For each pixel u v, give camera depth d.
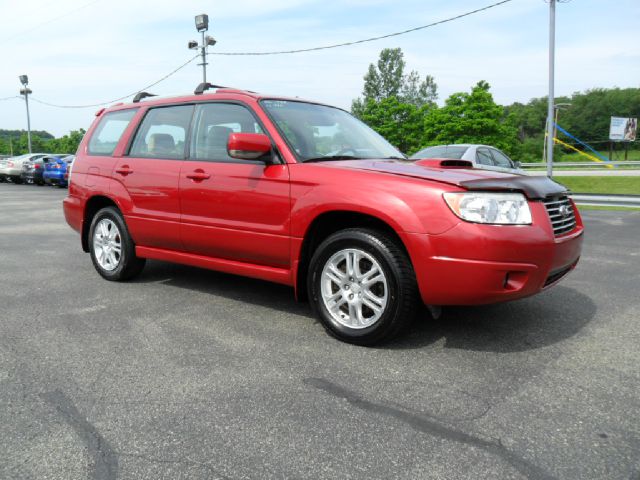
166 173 4.43
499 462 2.05
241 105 4.11
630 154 104.12
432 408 2.50
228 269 4.13
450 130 40.31
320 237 3.68
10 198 17.34
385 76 82.31
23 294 4.63
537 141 100.56
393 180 3.22
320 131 4.14
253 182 3.80
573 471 2.00
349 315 3.39
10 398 2.61
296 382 2.79
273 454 2.12
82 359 3.12
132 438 2.24
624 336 3.54
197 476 1.97
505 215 3.00
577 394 2.65
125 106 5.22
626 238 8.23
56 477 1.97
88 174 5.22
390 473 1.98
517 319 3.90
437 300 3.11
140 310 4.13
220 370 2.96
